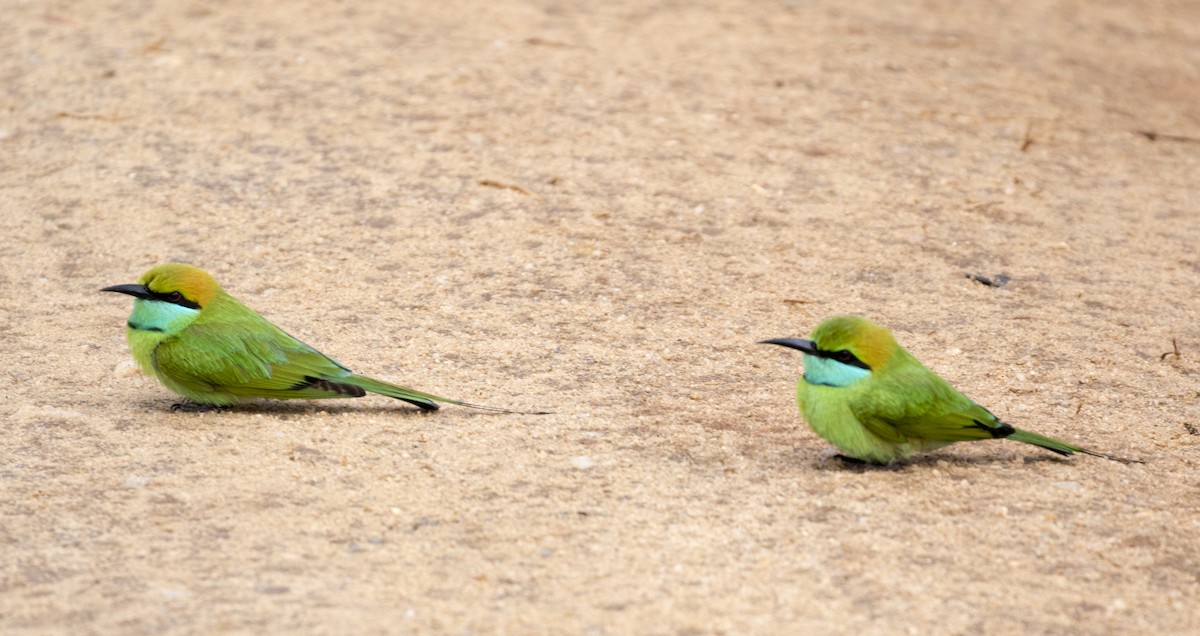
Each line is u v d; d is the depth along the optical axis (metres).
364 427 10.19
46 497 8.78
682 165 16.55
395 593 7.62
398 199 15.34
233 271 13.55
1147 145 18.56
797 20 23.48
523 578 7.86
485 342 12.05
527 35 21.50
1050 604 7.71
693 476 9.45
